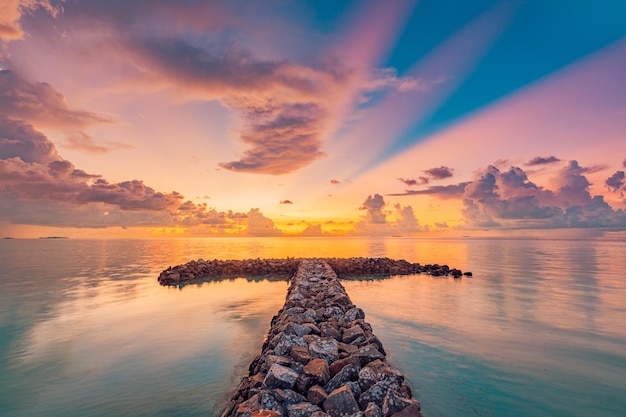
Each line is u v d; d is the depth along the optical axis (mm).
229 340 11969
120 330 13133
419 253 61469
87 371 9461
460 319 14109
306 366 7625
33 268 35406
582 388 8125
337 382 7207
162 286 24094
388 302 17594
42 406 7645
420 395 7812
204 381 8828
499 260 43906
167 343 11680
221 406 7574
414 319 14148
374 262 34688
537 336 11859
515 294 19625
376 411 5930
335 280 20078
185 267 30250
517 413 7082
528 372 8984
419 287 22609
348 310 12742
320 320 11938
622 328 12742
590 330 12492
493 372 9016
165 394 8148
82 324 13977
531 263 39094
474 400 7594
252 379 7535
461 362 9664
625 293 19672
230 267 32562
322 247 92688
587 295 19094
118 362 10070
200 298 19453
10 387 8562
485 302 17438
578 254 55531
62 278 27797
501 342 11273
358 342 9672
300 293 16125
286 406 6234
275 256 55594
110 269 34594
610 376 8742
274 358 7871
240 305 17516
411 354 10281
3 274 30359
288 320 11195
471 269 32906
